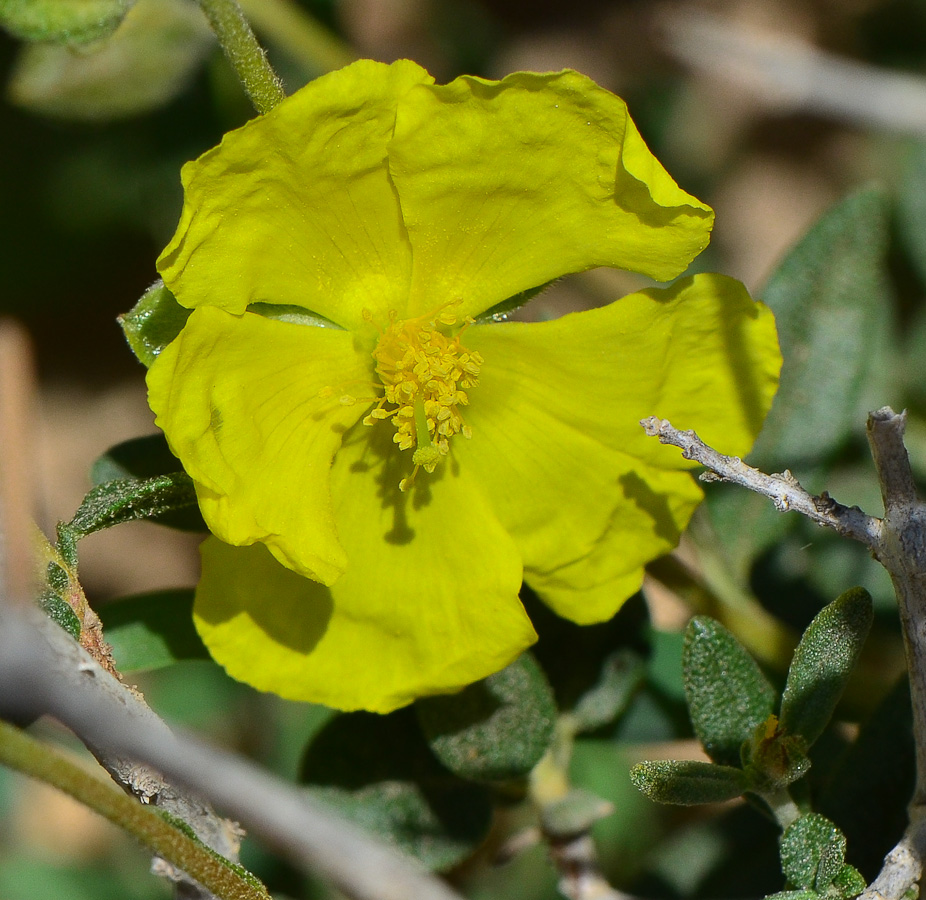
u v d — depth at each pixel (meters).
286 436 0.16
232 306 0.16
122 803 0.14
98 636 0.15
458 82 0.15
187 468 0.15
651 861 0.17
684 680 0.16
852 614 0.15
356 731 0.17
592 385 0.16
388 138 0.15
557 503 0.16
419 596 0.16
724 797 0.15
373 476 0.16
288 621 0.16
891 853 0.15
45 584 0.15
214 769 0.14
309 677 0.16
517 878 0.19
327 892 0.19
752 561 0.18
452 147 0.15
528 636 0.16
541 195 0.16
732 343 0.16
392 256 0.16
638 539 0.16
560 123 0.15
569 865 0.17
